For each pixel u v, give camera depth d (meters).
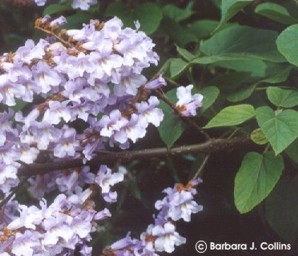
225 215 1.53
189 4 1.75
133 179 1.64
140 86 1.28
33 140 1.27
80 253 1.37
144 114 1.28
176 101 1.37
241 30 1.43
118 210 1.66
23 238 1.21
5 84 1.19
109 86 1.30
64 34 1.24
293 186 1.39
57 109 1.24
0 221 1.32
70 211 1.29
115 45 1.21
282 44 1.27
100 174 1.32
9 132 1.25
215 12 1.77
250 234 1.53
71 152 1.28
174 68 1.35
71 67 1.21
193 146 1.35
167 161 1.62
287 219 1.38
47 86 1.21
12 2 1.62
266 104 1.43
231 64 1.46
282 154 1.38
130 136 1.27
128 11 1.49
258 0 1.49
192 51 1.62
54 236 1.23
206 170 1.49
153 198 1.64
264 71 1.44
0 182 1.23
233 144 1.34
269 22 1.61
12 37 1.80
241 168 1.27
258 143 1.28
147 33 1.46
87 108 1.25
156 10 1.48
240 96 1.37
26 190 1.70
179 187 1.32
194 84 1.40
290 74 1.47
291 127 1.20
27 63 1.20
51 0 1.64
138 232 1.65
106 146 1.52
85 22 1.52
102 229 1.65
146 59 1.24
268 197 1.39
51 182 1.37
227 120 1.25
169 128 1.35
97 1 1.54
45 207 1.25
